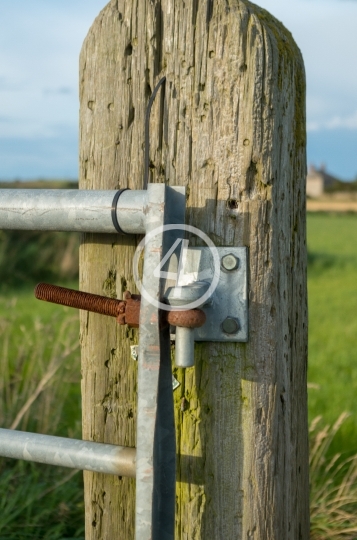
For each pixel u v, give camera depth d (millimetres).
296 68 1491
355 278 13969
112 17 1404
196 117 1351
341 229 30469
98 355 1494
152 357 1194
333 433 3289
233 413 1383
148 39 1375
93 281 1476
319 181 72938
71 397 4031
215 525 1416
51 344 4301
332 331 7531
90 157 1454
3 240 10148
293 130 1476
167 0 1354
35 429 3404
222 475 1401
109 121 1427
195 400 1403
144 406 1197
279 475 1421
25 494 2906
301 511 1624
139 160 1408
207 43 1330
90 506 1537
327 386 4895
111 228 1293
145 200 1256
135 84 1397
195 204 1364
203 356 1388
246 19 1311
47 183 17094
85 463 1375
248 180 1337
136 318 1285
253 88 1310
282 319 1424
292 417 1517
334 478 3053
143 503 1201
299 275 1562
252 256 1346
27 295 8852
